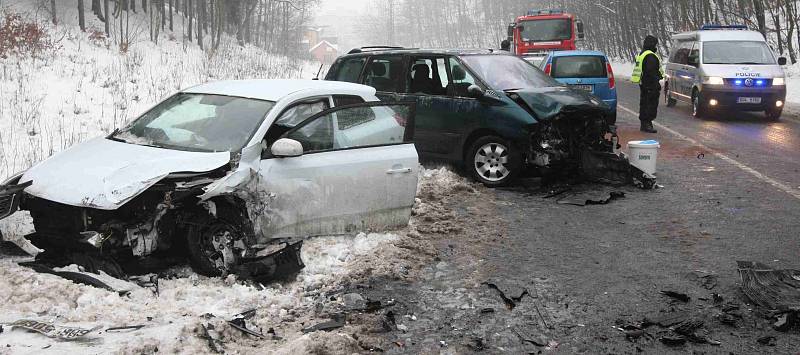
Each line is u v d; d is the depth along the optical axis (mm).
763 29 33250
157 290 5367
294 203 6211
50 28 23578
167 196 5480
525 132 9547
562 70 15438
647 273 6238
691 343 4770
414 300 5559
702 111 18109
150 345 4223
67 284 5160
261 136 6105
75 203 5398
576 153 9883
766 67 17969
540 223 7965
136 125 6762
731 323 5074
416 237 7141
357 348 4555
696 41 19156
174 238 5965
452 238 7301
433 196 8969
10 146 10156
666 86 21516
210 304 5215
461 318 5211
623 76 40844
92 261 5625
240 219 5820
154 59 24922
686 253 6828
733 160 11859
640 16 54594
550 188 9734
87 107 13445
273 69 29609
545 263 6535
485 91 9836
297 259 5852
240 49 41031
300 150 6062
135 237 5629
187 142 6195
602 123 10000
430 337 4852
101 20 30250
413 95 10422
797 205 8688
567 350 4672
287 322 4984
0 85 13734
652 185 9719
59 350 4145
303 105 6625
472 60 10266
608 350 4668
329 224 6566
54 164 6074
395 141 7113
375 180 6828
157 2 33875
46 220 5621
